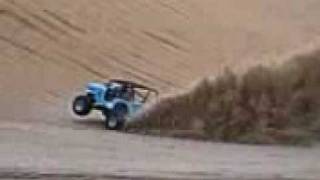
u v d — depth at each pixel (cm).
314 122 7512
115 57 14825
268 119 7819
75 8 16388
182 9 18038
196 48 16112
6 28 14938
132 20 16675
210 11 18612
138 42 15738
